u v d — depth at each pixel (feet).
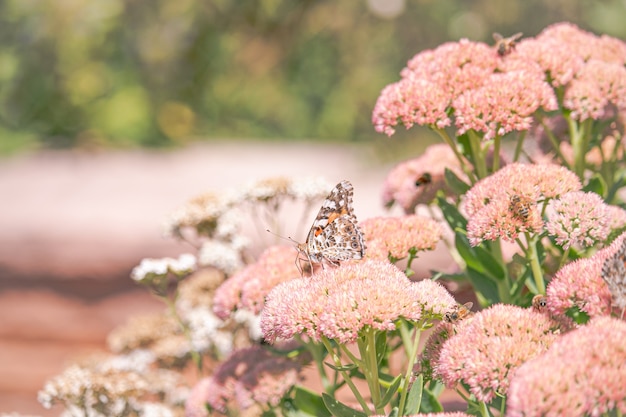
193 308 2.87
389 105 2.27
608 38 2.49
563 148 2.52
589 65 2.33
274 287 2.15
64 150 11.39
